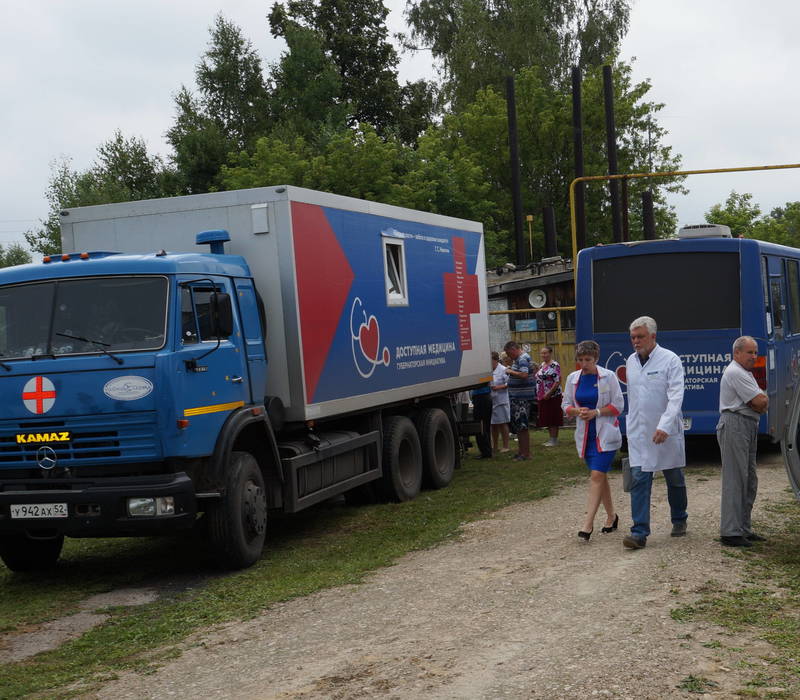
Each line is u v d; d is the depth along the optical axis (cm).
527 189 5675
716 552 819
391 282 1269
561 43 5603
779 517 979
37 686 599
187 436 849
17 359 859
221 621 730
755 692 496
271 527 1165
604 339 1431
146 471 855
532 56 5431
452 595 744
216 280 924
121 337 852
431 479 1370
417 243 1356
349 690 541
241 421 919
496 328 3309
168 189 4869
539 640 605
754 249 1358
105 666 638
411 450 1312
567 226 5669
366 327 1178
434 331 1400
